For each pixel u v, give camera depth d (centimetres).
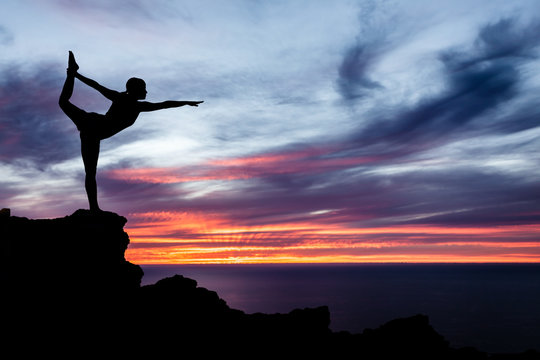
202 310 1015
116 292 903
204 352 865
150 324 888
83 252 867
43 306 788
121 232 970
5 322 732
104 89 908
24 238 820
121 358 769
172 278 1101
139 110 924
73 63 891
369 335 1180
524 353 1127
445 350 1119
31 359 698
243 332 1004
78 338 777
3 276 768
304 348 1003
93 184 934
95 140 920
